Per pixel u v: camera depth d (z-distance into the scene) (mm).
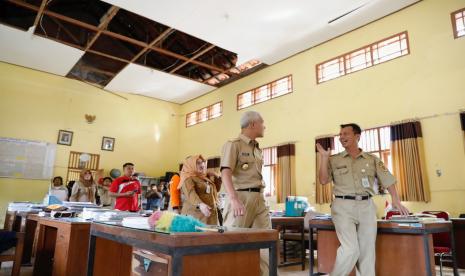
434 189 5555
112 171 10594
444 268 4461
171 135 12383
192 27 7328
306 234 4836
